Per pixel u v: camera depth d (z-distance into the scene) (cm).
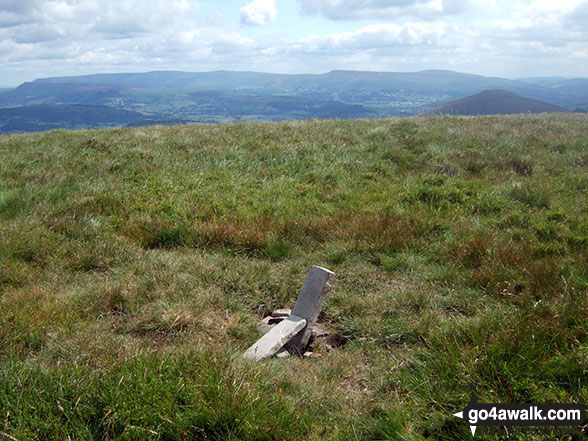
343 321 351
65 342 310
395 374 293
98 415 250
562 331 298
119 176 702
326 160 802
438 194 574
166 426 246
